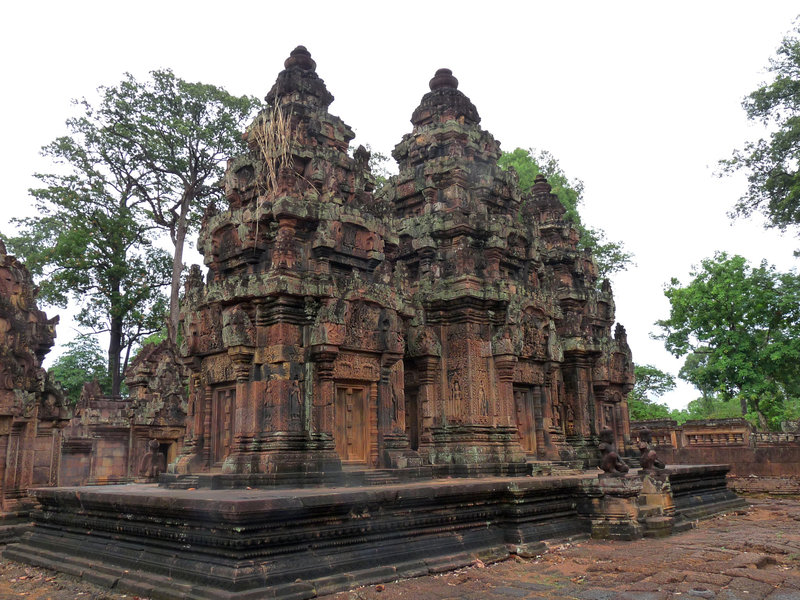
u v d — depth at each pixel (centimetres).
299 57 2050
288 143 1809
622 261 4538
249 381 1582
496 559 1326
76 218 4094
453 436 2058
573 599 993
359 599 1001
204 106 4147
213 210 1897
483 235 2259
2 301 1752
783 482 2823
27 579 1223
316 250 1692
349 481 1555
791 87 2905
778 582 1066
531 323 2273
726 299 3616
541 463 2052
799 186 2792
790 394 4238
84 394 3519
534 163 4506
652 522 1606
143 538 1182
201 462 1681
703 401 7481
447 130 2391
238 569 966
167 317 4416
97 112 4000
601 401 2788
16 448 1739
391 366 1794
